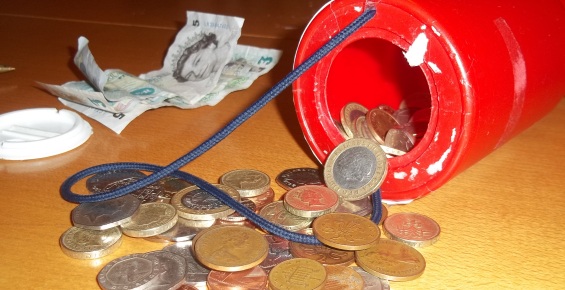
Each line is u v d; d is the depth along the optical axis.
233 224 0.31
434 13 0.28
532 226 0.31
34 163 0.37
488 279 0.28
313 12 0.71
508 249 0.30
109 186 0.34
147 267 0.28
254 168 0.36
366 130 0.34
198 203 0.31
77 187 0.35
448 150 0.29
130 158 0.37
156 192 0.33
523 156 0.38
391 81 0.41
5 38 0.61
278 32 0.62
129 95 0.44
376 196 0.31
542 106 0.34
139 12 0.72
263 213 0.31
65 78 0.50
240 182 0.33
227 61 0.47
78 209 0.31
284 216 0.31
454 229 0.31
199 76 0.47
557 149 0.39
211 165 0.37
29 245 0.30
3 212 0.32
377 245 0.29
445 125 0.29
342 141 0.33
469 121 0.28
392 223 0.31
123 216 0.30
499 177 0.36
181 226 0.31
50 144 0.38
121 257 0.28
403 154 0.31
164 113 0.43
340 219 0.29
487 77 0.29
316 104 0.33
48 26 0.66
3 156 0.37
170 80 0.47
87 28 0.65
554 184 0.35
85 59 0.44
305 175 0.34
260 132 0.41
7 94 0.47
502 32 0.30
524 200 0.34
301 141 0.40
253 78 0.49
